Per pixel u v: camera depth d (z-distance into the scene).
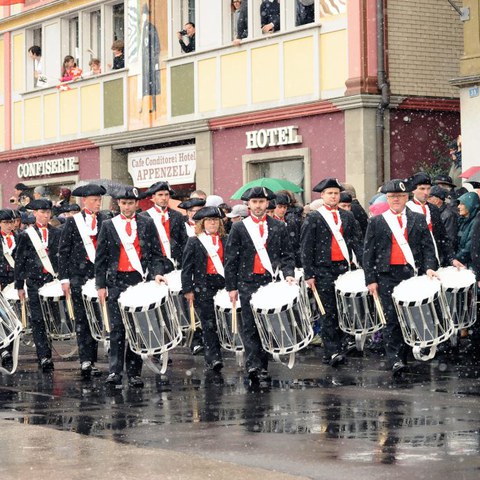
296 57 35.16
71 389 19.42
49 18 47.34
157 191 24.00
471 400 16.56
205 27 39.00
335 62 33.88
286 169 36.16
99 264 19.86
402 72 33.69
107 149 44.03
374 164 33.12
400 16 33.66
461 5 34.69
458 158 31.38
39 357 22.69
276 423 14.91
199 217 21.80
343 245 21.55
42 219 23.02
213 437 13.99
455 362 21.41
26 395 18.72
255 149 36.94
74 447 13.38
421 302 18.98
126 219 19.89
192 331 23.00
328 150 34.22
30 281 22.78
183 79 39.91
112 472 11.88
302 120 35.09
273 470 11.96
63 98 46.53
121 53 43.41
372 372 20.38
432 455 12.45
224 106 38.12
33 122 48.56
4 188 51.03
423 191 21.55
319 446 13.15
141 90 42.03
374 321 21.09
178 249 24.17
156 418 15.73
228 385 19.27
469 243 23.47
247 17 37.22
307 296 22.30
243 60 37.22
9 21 49.75
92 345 21.39
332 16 33.91
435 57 34.22
